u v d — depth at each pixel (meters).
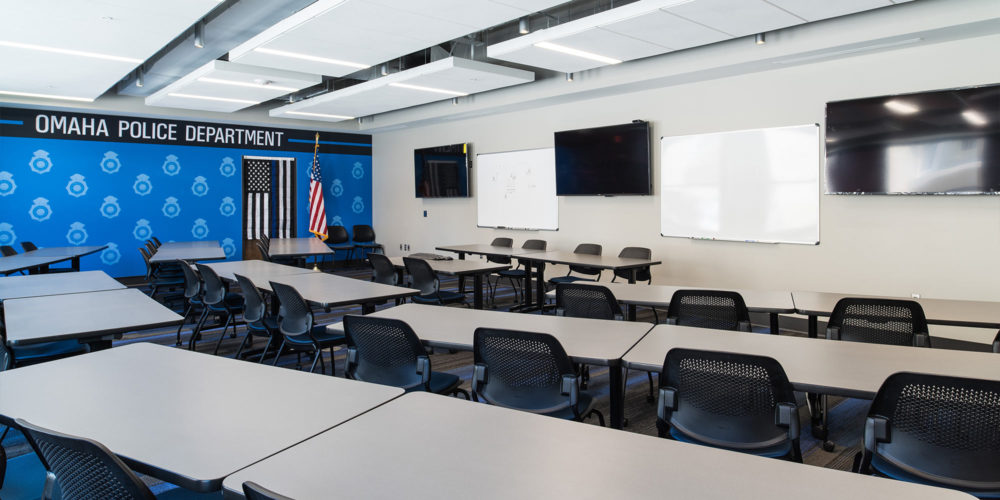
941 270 5.07
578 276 8.06
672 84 6.90
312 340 3.77
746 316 3.34
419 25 5.02
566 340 2.71
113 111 9.27
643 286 4.49
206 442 1.51
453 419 1.66
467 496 1.21
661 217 7.18
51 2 4.40
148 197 9.95
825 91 5.70
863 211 5.52
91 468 1.32
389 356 2.68
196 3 4.45
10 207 8.80
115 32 5.11
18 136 8.81
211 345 5.46
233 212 10.79
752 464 1.36
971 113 4.79
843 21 5.10
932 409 1.72
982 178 4.76
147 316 3.19
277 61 6.21
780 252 6.11
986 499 1.67
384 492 1.23
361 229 11.83
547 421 1.64
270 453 1.44
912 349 2.50
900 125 5.18
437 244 10.70
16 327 2.89
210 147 10.50
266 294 4.69
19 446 2.98
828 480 1.28
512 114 9.05
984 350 4.96
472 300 7.61
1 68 6.41
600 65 6.46
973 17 4.43
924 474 1.74
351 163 12.06
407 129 11.27
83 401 1.83
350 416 1.69
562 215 8.39
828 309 3.46
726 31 5.20
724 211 6.54
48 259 6.32
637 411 3.74
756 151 6.24
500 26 6.84
